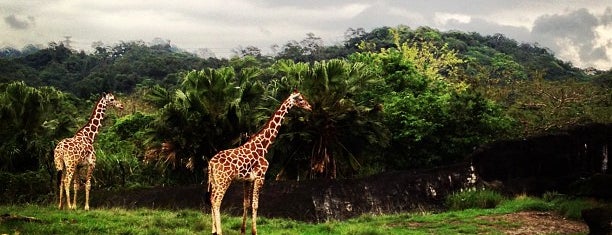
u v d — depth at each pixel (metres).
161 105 22.80
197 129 21.23
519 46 95.12
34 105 21.30
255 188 13.16
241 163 12.85
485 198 19.16
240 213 17.84
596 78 46.12
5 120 20.78
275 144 20.64
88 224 13.11
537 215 17.25
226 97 21.61
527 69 59.84
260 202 18.12
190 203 18.58
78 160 15.91
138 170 22.58
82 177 21.05
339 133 20.92
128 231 12.55
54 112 22.73
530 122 25.28
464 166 20.88
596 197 18.44
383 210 18.53
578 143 22.16
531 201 18.86
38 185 19.88
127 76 70.25
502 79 48.78
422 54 44.16
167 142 21.22
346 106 20.39
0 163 20.52
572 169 21.89
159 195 19.14
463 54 72.31
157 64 76.00
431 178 20.12
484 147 21.55
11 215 12.93
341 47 88.56
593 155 22.27
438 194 19.80
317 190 18.34
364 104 21.62
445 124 23.05
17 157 20.59
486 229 15.46
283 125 20.58
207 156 21.70
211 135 21.39
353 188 18.84
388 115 23.14
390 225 16.31
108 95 17.23
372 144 21.89
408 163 23.36
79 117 26.59
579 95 27.27
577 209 16.97
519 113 26.19
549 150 21.72
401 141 23.17
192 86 22.16
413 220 16.83
